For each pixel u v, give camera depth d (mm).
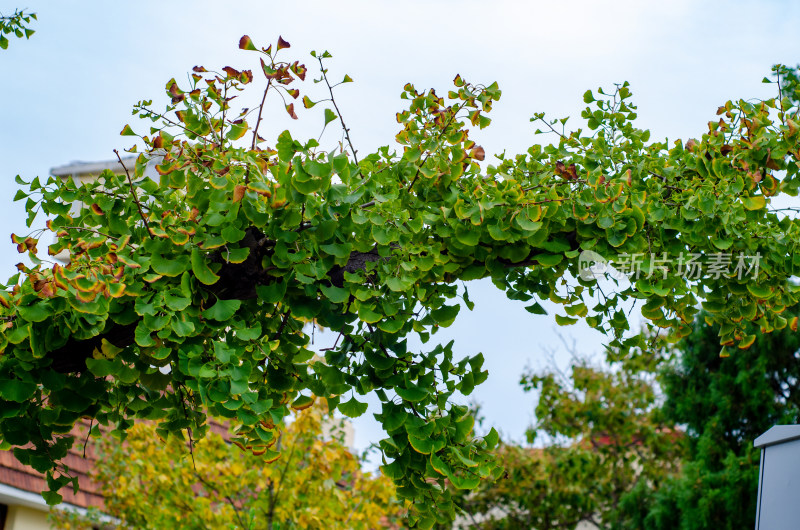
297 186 2715
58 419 3010
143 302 2676
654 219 3039
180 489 7203
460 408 3086
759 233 3199
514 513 11805
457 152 3029
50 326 2682
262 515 7180
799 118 3162
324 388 3262
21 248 2801
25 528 8148
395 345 3080
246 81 2922
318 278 2852
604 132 3467
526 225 2879
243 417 2729
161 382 3154
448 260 3047
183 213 2805
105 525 8352
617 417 11844
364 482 7766
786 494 3371
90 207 2961
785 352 10195
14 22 5016
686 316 3404
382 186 3078
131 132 2969
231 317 2850
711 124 3219
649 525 10633
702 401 10859
